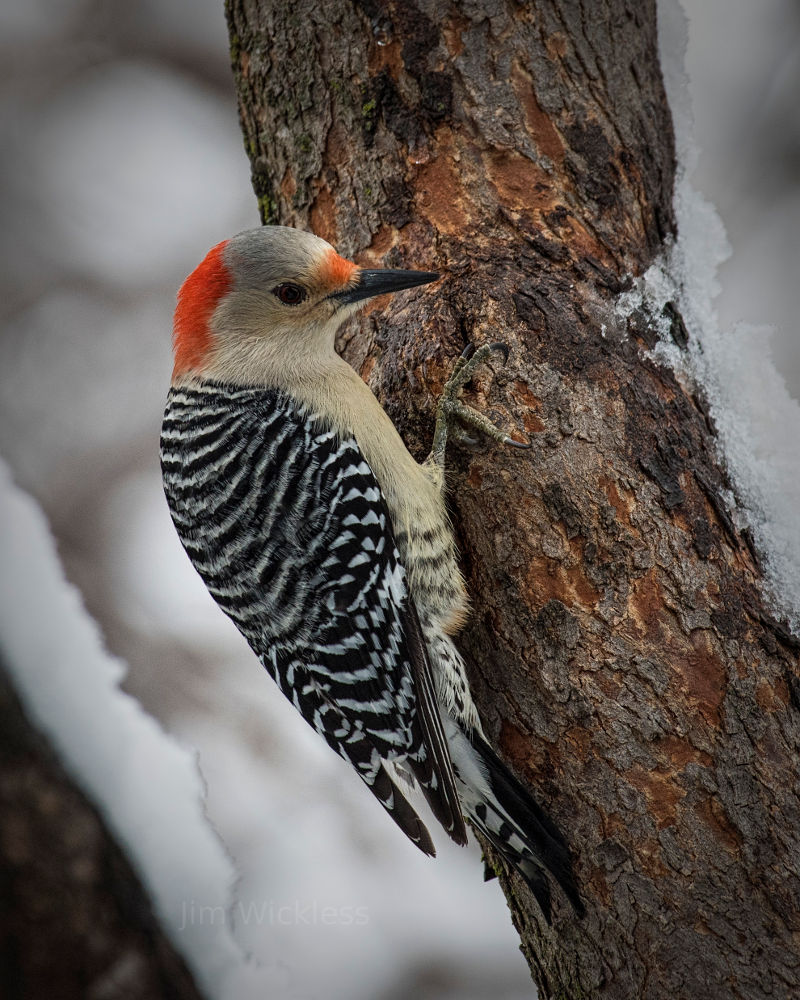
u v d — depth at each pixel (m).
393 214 7.18
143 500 12.31
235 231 13.11
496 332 6.50
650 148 7.50
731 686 5.94
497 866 6.85
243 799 10.56
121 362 12.81
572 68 7.29
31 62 13.30
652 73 7.78
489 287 6.64
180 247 13.05
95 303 12.93
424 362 6.67
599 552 6.16
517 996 9.70
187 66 13.48
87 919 5.90
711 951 5.71
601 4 7.45
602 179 7.14
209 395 7.50
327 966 9.68
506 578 6.33
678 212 7.73
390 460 6.87
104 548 11.98
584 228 6.98
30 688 6.49
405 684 6.77
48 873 5.82
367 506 6.88
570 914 6.12
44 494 12.16
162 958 6.20
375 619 6.84
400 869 10.29
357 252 7.31
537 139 7.14
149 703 11.01
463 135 7.12
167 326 12.94
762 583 6.36
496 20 7.21
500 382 6.45
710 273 7.58
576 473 6.25
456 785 6.38
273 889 10.10
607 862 5.92
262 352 7.46
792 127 11.52
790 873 5.70
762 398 6.96
